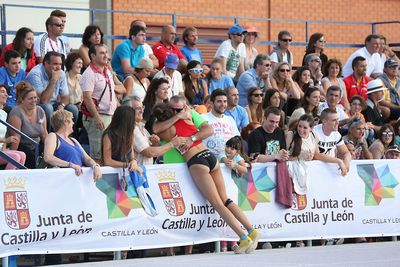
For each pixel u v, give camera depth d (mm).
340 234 17969
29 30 20312
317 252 16375
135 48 21500
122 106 15609
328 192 17875
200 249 17297
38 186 14672
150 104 18562
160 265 14539
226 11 29078
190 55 22984
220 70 21188
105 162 15469
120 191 15500
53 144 15133
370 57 24844
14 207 14398
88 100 17938
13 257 14477
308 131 17609
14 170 14484
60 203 14852
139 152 16266
